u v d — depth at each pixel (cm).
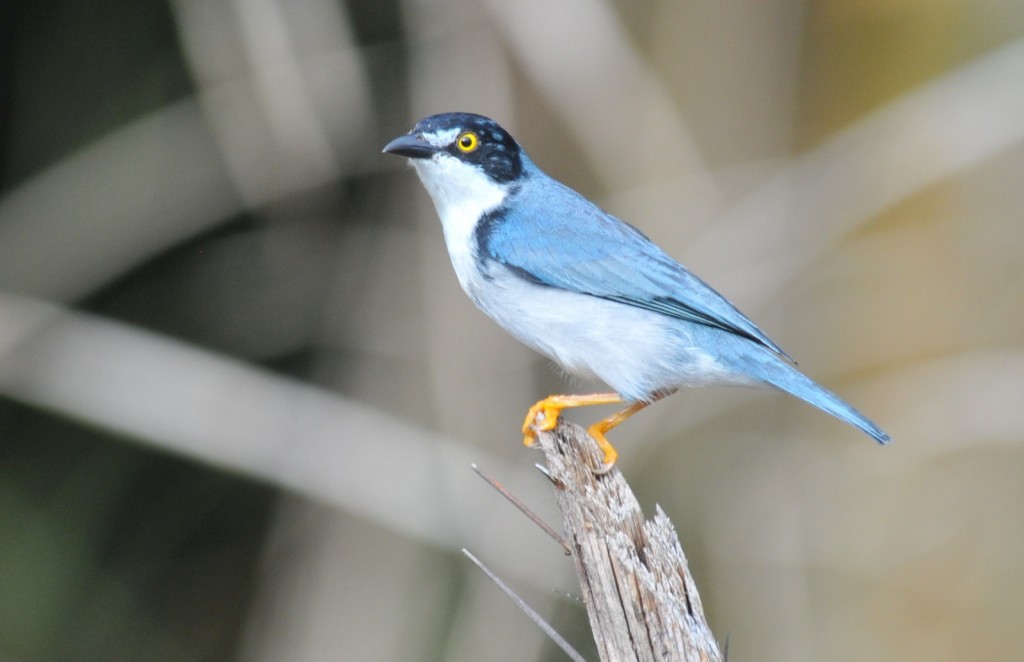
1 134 1429
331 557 1349
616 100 1277
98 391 1242
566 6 1248
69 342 1263
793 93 1411
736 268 1344
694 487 1402
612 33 1260
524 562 1256
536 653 1249
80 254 1387
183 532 1479
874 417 1361
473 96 1298
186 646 1448
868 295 1367
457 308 1312
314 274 1474
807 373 1388
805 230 1349
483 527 1255
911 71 1380
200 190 1415
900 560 1324
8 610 1349
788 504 1366
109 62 1430
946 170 1318
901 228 1360
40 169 1436
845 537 1345
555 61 1249
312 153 1301
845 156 1353
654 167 1311
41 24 1422
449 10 1287
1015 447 1310
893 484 1334
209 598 1472
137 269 1475
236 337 1491
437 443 1258
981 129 1312
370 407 1352
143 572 1455
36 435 1418
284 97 1218
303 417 1255
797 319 1384
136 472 1456
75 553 1408
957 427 1320
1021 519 1305
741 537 1374
